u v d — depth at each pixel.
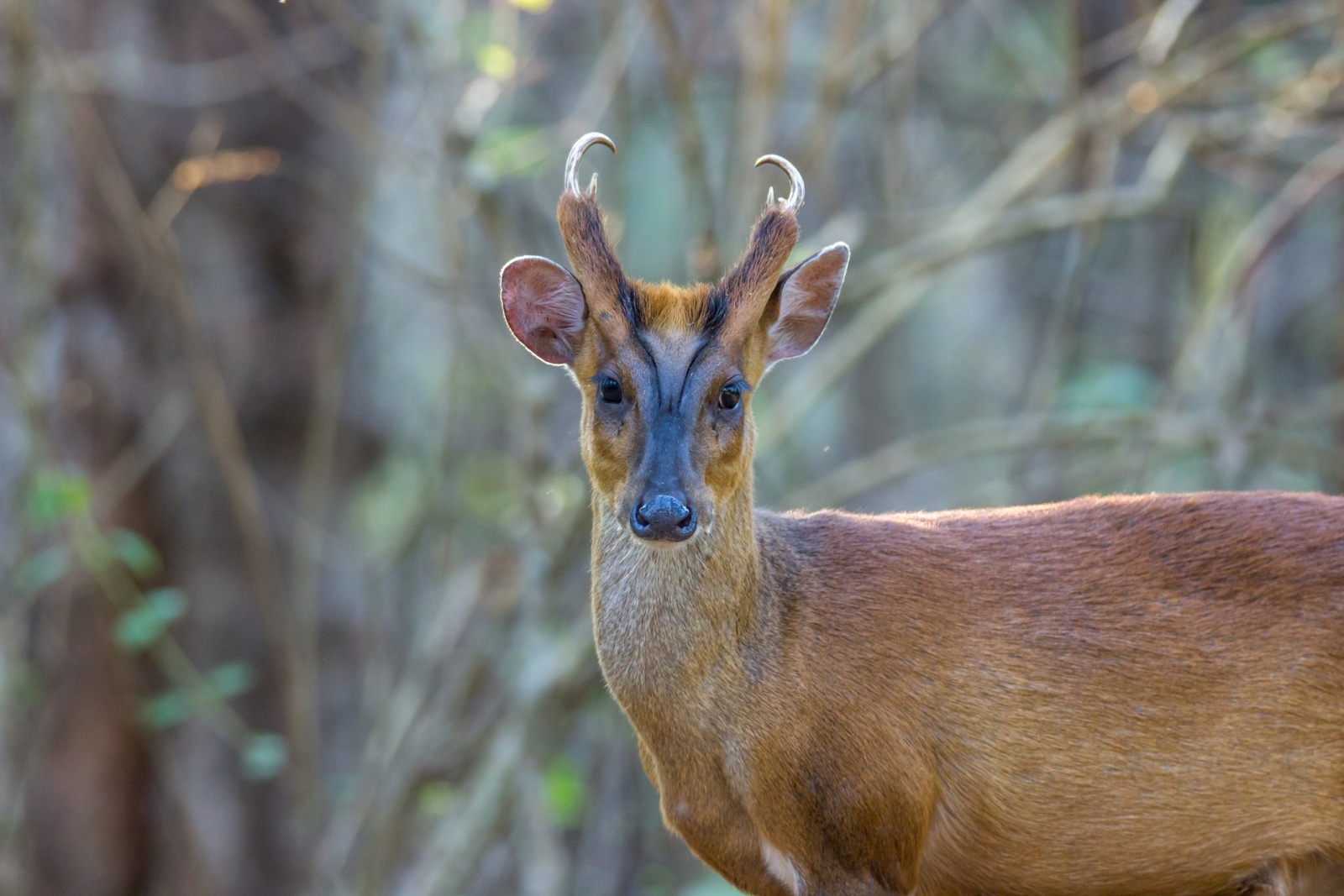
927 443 14.62
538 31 15.87
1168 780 7.22
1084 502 7.73
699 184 13.39
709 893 13.48
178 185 13.97
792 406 15.03
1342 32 14.59
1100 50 17.56
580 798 14.85
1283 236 13.60
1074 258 14.66
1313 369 22.84
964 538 7.55
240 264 16.33
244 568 16.62
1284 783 7.20
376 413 17.88
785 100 17.42
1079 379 16.50
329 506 17.22
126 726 16.41
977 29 22.12
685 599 7.27
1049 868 7.43
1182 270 19.95
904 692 7.23
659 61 18.31
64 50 15.56
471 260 18.53
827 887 7.35
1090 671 7.24
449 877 13.48
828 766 7.21
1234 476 13.05
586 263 7.44
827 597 7.33
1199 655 7.20
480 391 18.89
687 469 7.05
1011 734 7.25
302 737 14.80
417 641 16.81
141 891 16.84
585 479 13.70
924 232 16.11
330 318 16.77
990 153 20.23
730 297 7.43
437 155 14.75
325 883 14.30
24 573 13.88
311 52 15.75
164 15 15.74
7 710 14.22
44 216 14.94
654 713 7.39
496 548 15.87
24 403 13.91
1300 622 7.20
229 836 16.81
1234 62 15.78
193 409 16.23
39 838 16.36
